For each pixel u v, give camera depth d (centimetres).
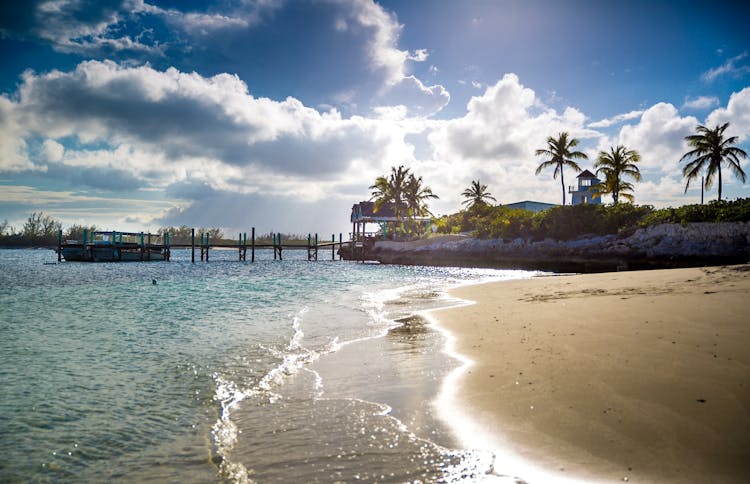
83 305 1781
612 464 367
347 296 1966
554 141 5641
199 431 514
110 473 421
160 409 589
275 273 4084
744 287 1101
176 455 454
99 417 564
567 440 414
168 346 987
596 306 1068
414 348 880
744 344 621
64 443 489
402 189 7238
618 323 840
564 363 641
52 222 15088
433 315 1306
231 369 782
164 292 2305
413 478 374
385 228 7288
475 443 431
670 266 3369
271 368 783
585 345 718
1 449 474
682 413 439
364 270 4550
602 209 4281
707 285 1217
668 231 3553
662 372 550
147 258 6900
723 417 423
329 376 711
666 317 838
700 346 631
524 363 674
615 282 1584
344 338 1021
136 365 823
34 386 696
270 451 445
